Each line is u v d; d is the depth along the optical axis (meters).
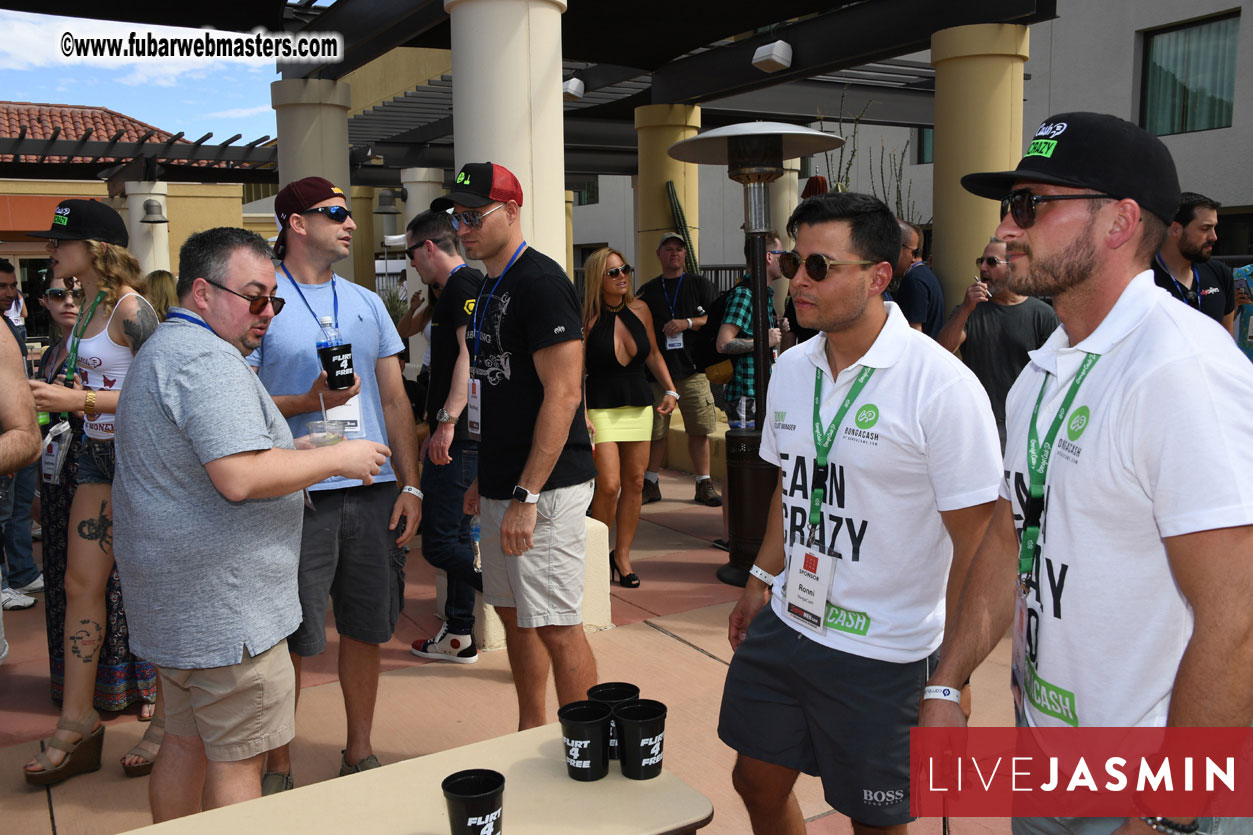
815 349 2.26
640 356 5.27
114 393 3.20
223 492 2.21
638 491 5.41
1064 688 1.55
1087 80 15.35
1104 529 1.47
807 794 3.25
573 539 3.13
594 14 7.50
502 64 4.36
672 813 1.80
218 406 2.20
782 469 2.32
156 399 2.24
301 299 3.14
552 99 4.49
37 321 18.56
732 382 6.29
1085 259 1.51
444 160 12.61
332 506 3.08
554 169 4.54
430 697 4.04
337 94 7.15
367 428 3.21
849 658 2.11
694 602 5.13
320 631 3.12
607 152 13.30
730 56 8.26
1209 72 14.13
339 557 3.18
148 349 2.30
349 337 3.18
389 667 4.37
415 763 2.03
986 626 1.78
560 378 2.94
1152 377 1.39
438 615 4.99
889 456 2.04
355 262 15.59
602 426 5.20
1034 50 15.98
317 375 3.12
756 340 5.22
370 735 3.58
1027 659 1.65
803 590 2.19
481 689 4.12
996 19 5.90
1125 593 1.46
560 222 4.60
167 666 2.31
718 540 6.29
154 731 3.42
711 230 21.45
